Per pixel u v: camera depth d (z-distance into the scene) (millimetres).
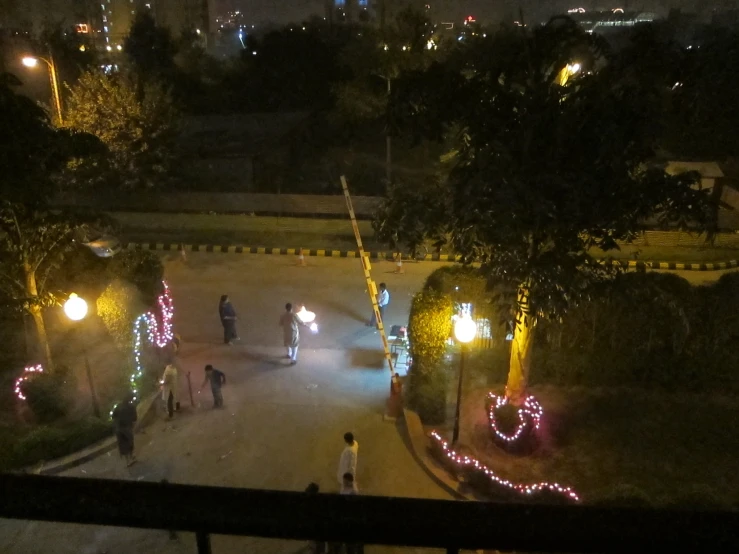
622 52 9586
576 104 9266
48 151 11938
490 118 9828
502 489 10422
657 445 11500
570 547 1339
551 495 9719
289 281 20688
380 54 24188
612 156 8953
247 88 41531
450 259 20750
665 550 1316
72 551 9062
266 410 13234
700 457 11156
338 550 8320
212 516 1388
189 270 21688
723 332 13336
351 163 34938
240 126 37469
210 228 25922
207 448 12008
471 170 9562
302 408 13320
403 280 20750
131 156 27422
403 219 10422
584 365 13570
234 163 31734
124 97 27250
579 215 9133
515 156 9352
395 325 16359
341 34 42656
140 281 15711
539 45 9719
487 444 11758
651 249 22906
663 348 13516
